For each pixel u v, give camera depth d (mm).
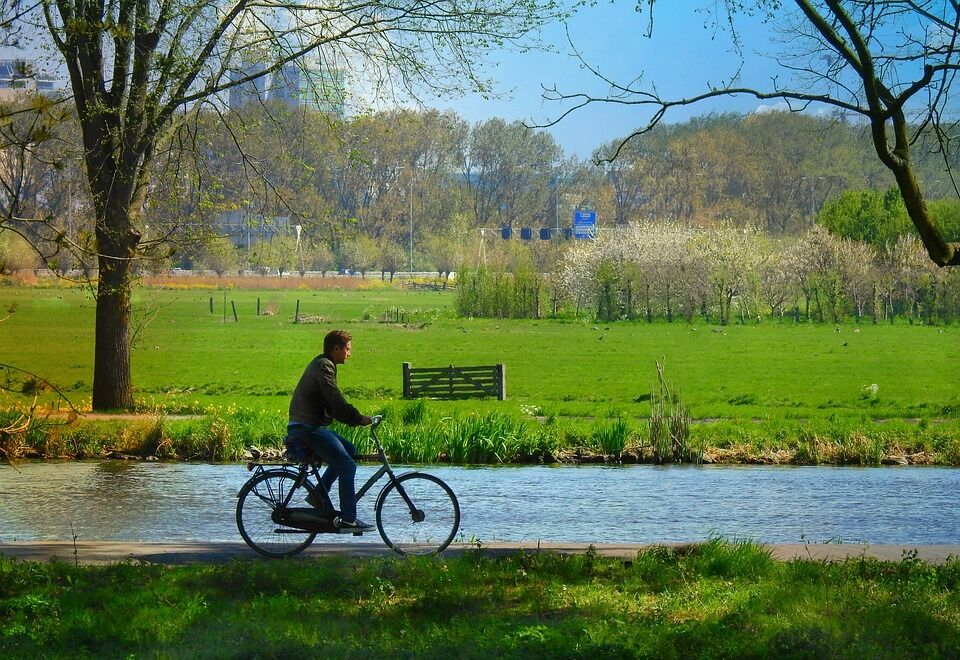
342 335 21719
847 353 118438
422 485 22156
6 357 102562
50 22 37125
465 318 179875
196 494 37469
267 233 66250
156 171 55312
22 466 44844
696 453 48906
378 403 66062
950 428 55344
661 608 16984
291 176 64000
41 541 28422
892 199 198625
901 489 40812
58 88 41188
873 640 15125
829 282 184000
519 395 77625
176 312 177000
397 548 22062
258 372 92438
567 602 17734
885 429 54438
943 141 26688
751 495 38875
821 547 24484
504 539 29688
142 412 58656
